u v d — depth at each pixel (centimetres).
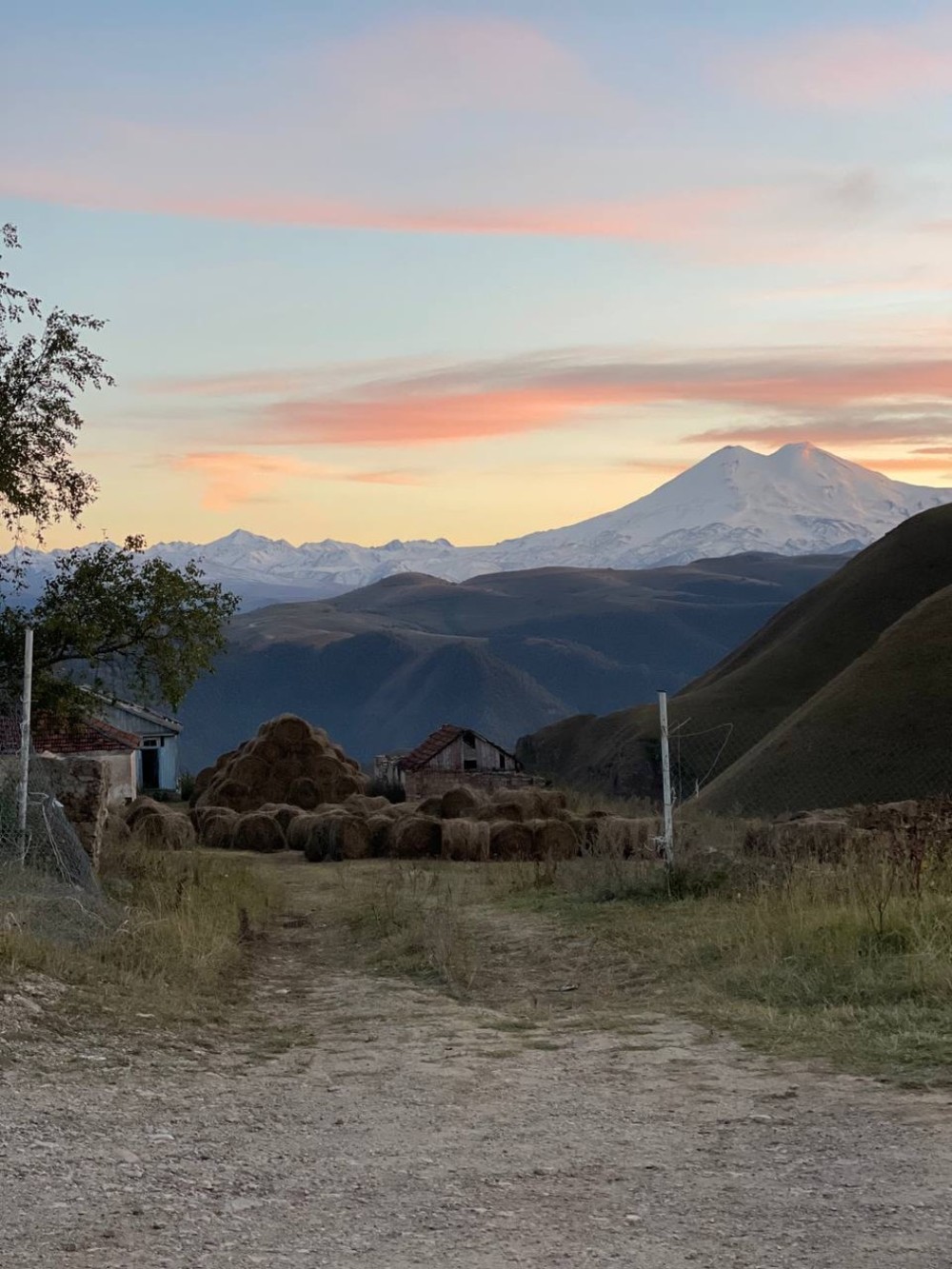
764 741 5447
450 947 1368
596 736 10494
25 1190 521
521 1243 468
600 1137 643
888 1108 675
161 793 6256
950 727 4819
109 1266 434
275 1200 523
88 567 2447
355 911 1884
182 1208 505
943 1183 535
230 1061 862
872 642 8919
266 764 4997
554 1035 958
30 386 2416
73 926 1252
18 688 2430
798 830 1952
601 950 1338
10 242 2364
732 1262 445
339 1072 833
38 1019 888
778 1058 823
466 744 6800
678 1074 797
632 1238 474
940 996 941
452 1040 949
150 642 2455
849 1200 516
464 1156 605
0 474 2378
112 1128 638
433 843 3241
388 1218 500
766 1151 602
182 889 1830
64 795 1864
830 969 1058
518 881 2077
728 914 1450
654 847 2066
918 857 1469
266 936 1664
